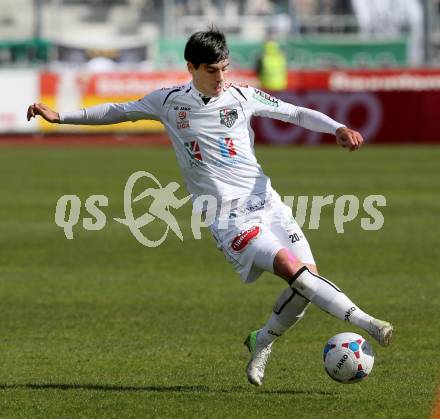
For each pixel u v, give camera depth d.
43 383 24.94
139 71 113.75
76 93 112.38
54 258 45.91
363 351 22.44
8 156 98.38
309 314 34.06
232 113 23.28
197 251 48.12
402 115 106.69
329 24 157.25
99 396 23.52
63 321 32.97
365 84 121.12
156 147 109.06
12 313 34.28
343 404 22.55
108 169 83.50
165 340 30.14
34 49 141.62
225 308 35.12
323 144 109.56
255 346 23.98
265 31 160.50
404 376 25.38
